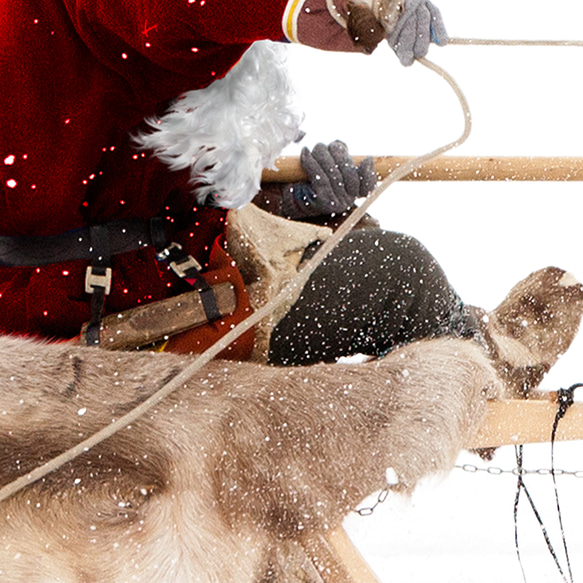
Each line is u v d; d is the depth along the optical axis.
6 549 3.72
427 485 4.11
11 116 3.74
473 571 5.42
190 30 3.47
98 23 3.59
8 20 3.72
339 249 4.68
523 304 5.37
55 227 3.96
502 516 5.95
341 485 3.96
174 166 3.99
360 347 4.79
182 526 3.81
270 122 4.06
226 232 4.50
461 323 4.88
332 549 4.09
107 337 3.97
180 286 4.20
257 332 4.34
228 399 3.86
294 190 5.20
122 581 3.79
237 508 3.86
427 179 5.57
